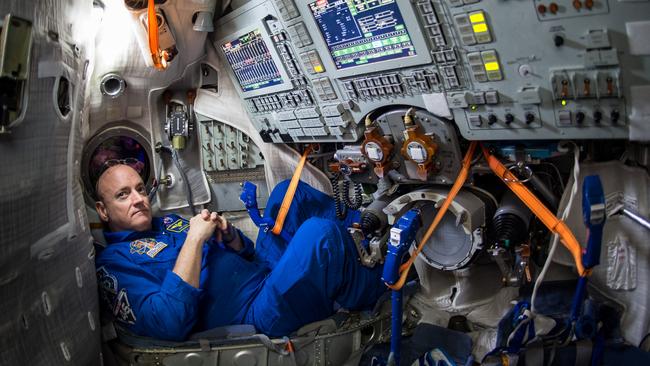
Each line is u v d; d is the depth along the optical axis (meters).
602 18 1.85
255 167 3.91
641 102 1.91
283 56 3.02
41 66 1.88
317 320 2.77
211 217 2.91
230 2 3.34
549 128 2.18
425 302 3.00
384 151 2.75
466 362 2.48
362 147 2.83
